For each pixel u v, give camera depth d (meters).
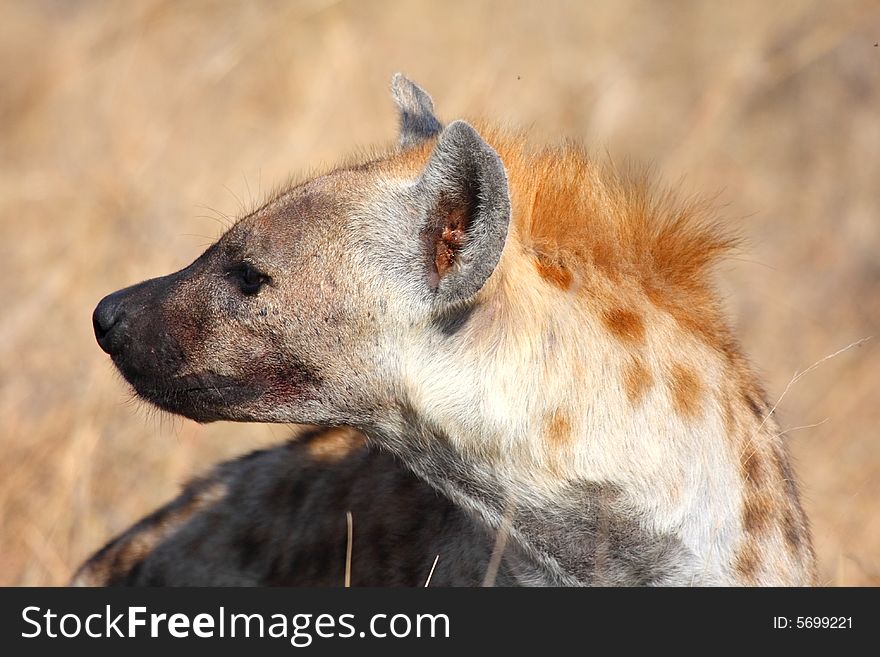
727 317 10.01
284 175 17.50
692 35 22.12
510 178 9.14
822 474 14.13
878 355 16.53
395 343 8.84
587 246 9.05
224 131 19.12
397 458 9.71
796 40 20.86
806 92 21.28
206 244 16.56
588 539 8.91
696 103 20.56
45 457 13.66
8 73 21.38
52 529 12.66
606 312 8.91
